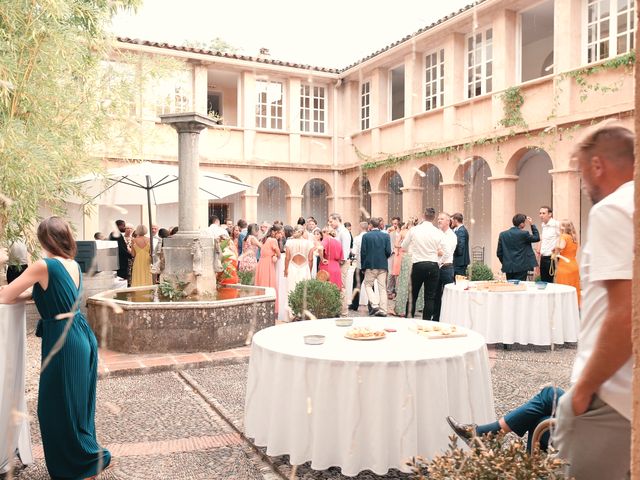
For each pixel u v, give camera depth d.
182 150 7.56
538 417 2.86
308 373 3.22
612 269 1.66
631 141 1.85
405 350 3.38
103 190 8.35
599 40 11.43
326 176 18.89
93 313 6.81
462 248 9.46
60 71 6.54
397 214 19.59
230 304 6.68
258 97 18.16
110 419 4.47
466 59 14.84
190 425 4.33
